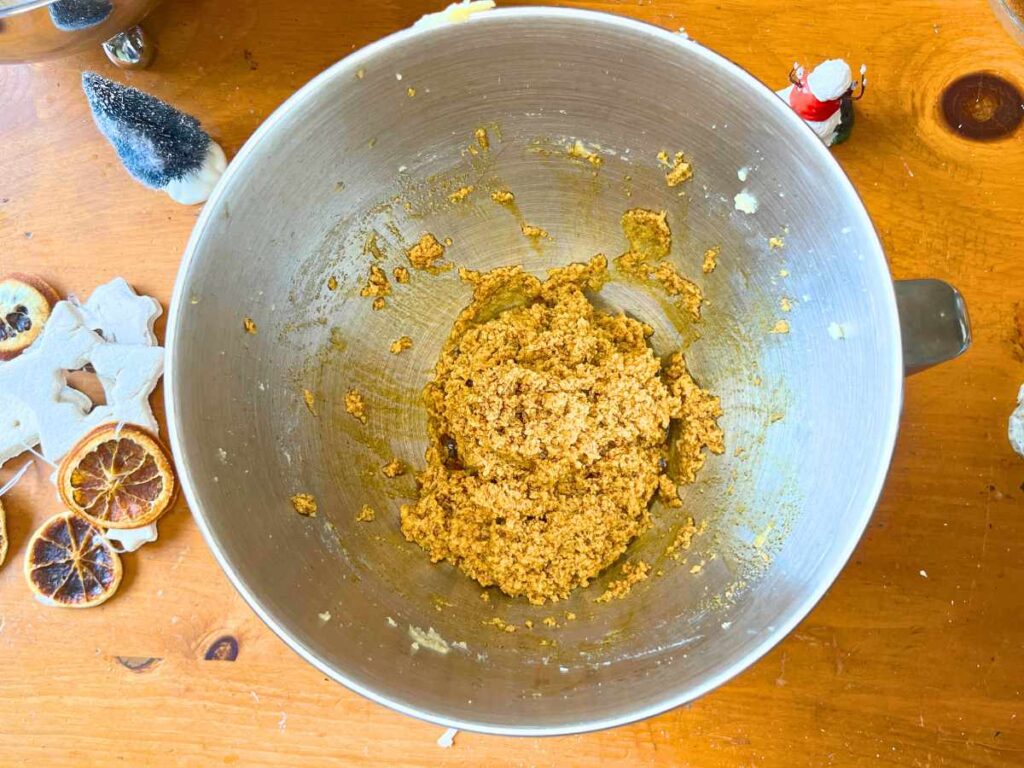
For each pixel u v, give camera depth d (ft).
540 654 1.11
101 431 1.21
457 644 1.11
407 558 1.18
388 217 1.17
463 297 1.27
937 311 0.98
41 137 1.28
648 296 1.25
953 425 1.22
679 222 1.15
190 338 0.98
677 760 1.20
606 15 0.93
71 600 1.22
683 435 1.21
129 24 1.16
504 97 1.06
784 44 1.25
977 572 1.21
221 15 1.28
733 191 1.07
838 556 0.95
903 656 1.20
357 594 1.10
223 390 1.03
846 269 0.98
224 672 1.23
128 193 1.27
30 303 1.24
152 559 1.24
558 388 1.20
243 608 1.23
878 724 1.20
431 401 1.26
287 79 1.27
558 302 1.26
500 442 1.19
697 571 1.13
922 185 1.23
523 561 1.17
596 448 1.18
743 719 1.21
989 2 1.24
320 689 1.22
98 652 1.23
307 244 1.11
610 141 1.10
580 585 1.17
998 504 1.21
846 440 1.00
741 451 1.16
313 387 1.16
